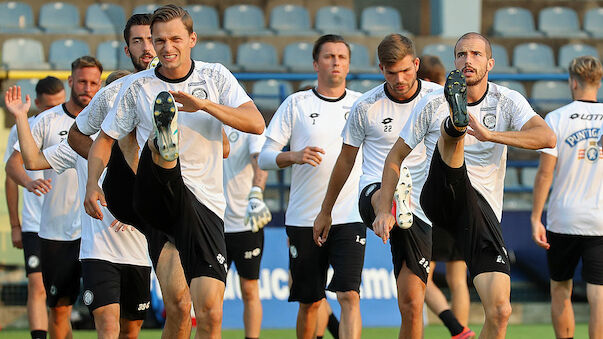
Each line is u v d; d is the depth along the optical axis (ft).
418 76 77.71
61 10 167.32
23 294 107.65
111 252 63.31
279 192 116.26
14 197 84.07
